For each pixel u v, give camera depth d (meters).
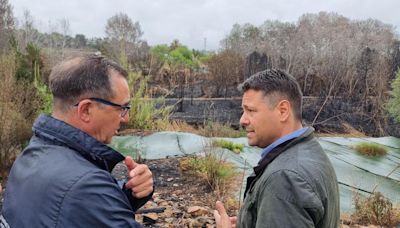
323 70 20.42
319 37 26.52
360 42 26.36
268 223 1.23
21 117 6.25
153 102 11.00
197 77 22.97
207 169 5.37
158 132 9.17
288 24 36.44
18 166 1.20
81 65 1.22
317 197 1.23
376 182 6.21
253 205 1.36
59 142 1.18
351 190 5.61
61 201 1.04
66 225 1.03
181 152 7.26
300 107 1.50
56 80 1.22
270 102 1.45
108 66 1.26
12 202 1.13
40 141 1.21
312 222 1.22
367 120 15.77
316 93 19.80
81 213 1.04
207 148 6.70
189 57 36.88
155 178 5.57
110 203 1.08
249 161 6.84
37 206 1.06
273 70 1.52
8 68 6.96
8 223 1.11
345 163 7.59
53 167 1.10
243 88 1.54
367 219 4.49
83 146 1.18
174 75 20.25
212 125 10.43
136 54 25.45
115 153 1.25
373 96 17.80
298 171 1.25
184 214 4.10
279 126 1.46
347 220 4.39
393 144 10.65
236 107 18.12
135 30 37.41
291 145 1.39
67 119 1.23
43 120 1.22
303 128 1.46
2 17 24.94
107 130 1.27
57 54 17.91
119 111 1.27
